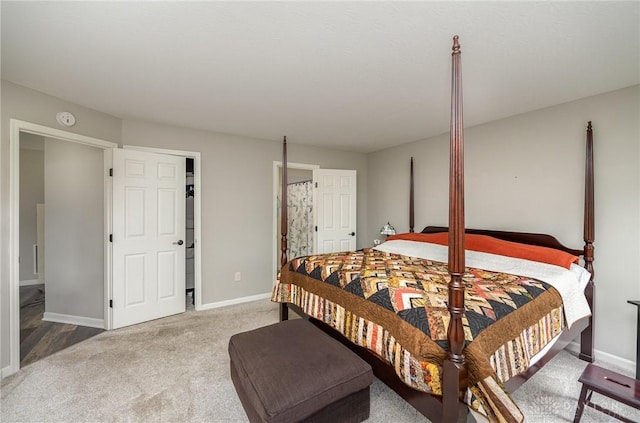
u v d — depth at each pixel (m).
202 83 2.18
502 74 1.99
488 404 1.14
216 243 3.56
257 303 3.72
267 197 3.93
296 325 1.97
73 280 3.04
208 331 2.85
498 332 1.37
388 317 1.55
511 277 2.04
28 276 4.66
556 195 2.57
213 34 1.57
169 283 3.26
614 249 2.24
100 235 2.96
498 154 2.99
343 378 1.41
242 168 3.73
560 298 1.89
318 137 3.79
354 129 3.40
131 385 1.97
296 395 1.29
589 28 1.48
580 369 2.18
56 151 3.06
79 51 1.73
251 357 1.56
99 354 2.39
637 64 1.85
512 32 1.52
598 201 2.32
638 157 2.13
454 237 1.18
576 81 2.10
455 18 1.42
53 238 3.08
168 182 3.23
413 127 3.32
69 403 1.78
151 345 2.55
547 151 2.62
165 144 3.22
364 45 1.66
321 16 1.41
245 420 1.67
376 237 4.71
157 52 1.75
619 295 2.22
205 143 3.47
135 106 2.65
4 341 2.07
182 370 2.16
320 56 1.79
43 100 2.33
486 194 3.10
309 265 2.51
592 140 2.29
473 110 2.71
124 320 2.94
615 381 1.53
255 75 2.04
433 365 1.27
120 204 2.90
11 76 2.05
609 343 2.27
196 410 1.74
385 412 1.73
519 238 2.75
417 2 1.31
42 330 2.88
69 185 3.03
